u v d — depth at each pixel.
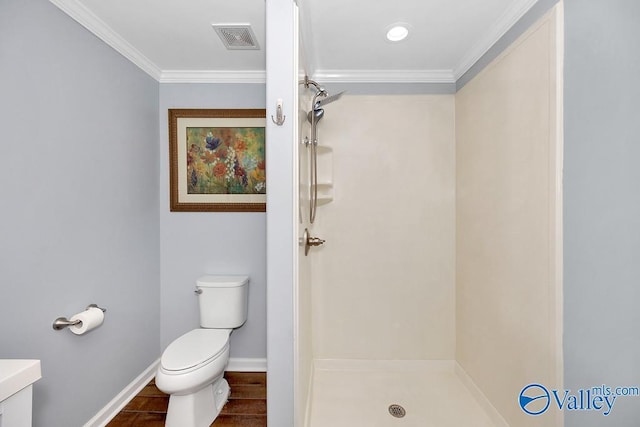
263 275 2.19
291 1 1.12
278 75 1.13
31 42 1.23
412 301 2.14
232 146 2.17
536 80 1.28
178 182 2.18
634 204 0.90
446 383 2.00
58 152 1.36
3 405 0.70
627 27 0.90
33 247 1.25
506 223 1.52
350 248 2.14
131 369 1.87
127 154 1.83
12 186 1.17
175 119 2.15
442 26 1.57
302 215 1.37
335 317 2.16
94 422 1.56
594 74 1.01
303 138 1.39
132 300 1.88
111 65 1.69
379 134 2.12
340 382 2.02
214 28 1.64
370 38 1.69
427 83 2.10
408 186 2.12
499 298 1.58
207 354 1.60
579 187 1.07
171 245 2.19
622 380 0.94
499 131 1.57
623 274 0.93
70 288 1.43
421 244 2.13
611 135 0.95
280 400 1.16
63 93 1.38
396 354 2.15
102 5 1.43
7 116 1.15
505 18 1.47
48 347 1.31
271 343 1.16
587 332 1.05
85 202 1.52
